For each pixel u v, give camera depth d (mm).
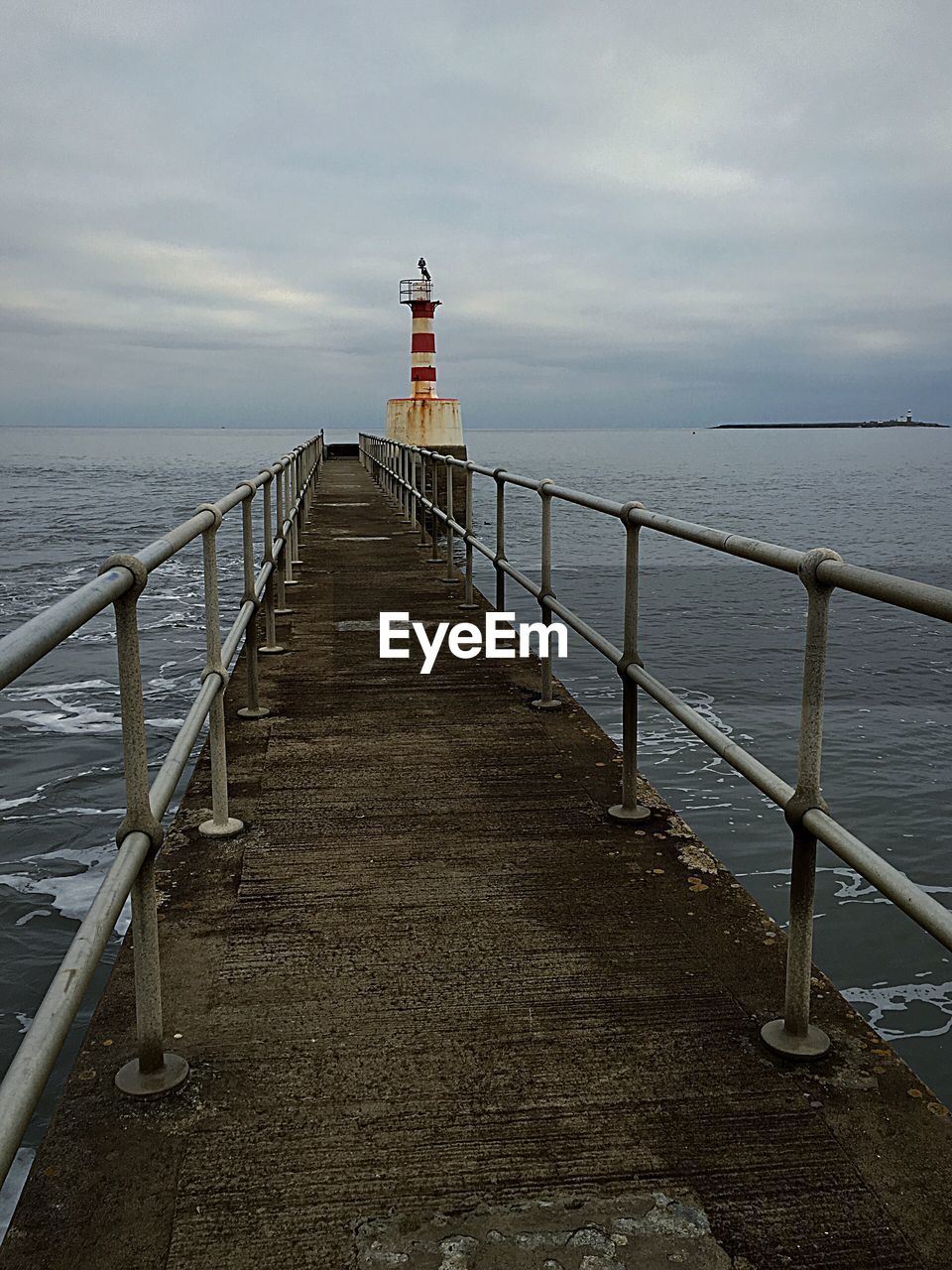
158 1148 2047
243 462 118375
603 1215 1870
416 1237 1822
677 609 17547
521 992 2623
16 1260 1768
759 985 2658
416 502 14344
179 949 2832
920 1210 1876
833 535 33531
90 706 10172
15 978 5016
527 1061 2334
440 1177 1970
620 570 23391
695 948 2855
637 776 3928
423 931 2943
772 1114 2141
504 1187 1943
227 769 4316
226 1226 1847
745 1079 2262
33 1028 1461
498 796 4012
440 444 33625
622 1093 2213
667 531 3100
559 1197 1918
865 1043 2385
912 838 7270
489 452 167625
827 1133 2082
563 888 3219
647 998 2596
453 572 9656
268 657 6492
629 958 2793
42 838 6770
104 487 61844
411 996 2604
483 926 2975
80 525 34594
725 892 3195
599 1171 1984
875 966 5570
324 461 39031
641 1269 1751
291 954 2803
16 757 8508
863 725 10055
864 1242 1804
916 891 1806
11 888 5996
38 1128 3885
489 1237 1821
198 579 19922
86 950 1646
